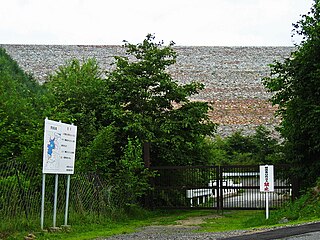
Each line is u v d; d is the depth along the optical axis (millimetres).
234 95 75938
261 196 22781
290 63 22469
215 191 23562
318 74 20984
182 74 79875
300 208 18172
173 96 26406
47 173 15523
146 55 26812
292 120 22203
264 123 68188
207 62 84062
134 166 21688
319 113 20859
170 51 27500
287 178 21797
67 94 25594
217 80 79500
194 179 23438
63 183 17391
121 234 15383
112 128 22906
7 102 20578
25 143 18484
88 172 19328
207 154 28328
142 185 22312
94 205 18734
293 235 11992
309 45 21688
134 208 21594
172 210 24125
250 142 52750
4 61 30594
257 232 13438
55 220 15508
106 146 21938
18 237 13820
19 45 80125
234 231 14711
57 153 15578
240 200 23531
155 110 26672
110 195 20016
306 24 22422
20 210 15133
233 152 50188
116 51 79625
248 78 80625
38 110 23500
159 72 26562
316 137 21141
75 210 17562
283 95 23156
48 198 16750
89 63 36906
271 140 49344
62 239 14250
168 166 24031
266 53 87188
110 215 19219
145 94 25969
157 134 25391
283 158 23203
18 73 31562
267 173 17938
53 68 73875
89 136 23281
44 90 31094
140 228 17297
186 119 25578
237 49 88500
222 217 21219
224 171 22797
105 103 25547
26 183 15562
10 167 15438
